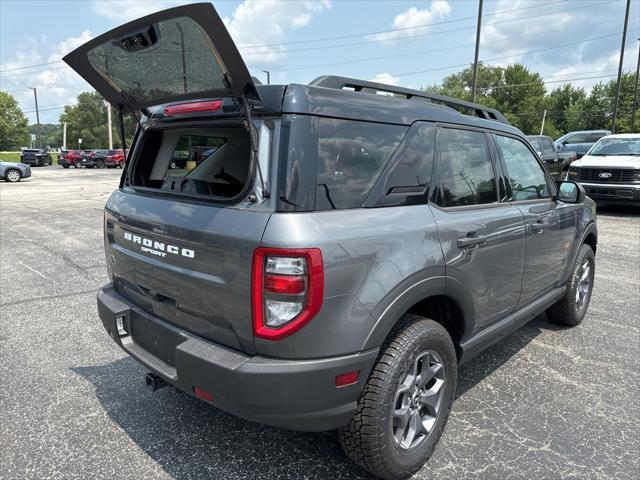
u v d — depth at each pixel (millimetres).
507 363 3768
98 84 2697
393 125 2438
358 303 2064
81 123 104938
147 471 2496
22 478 2434
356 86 2506
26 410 3053
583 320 4711
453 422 2949
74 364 3689
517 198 3377
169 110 2580
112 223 2883
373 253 2119
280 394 1976
